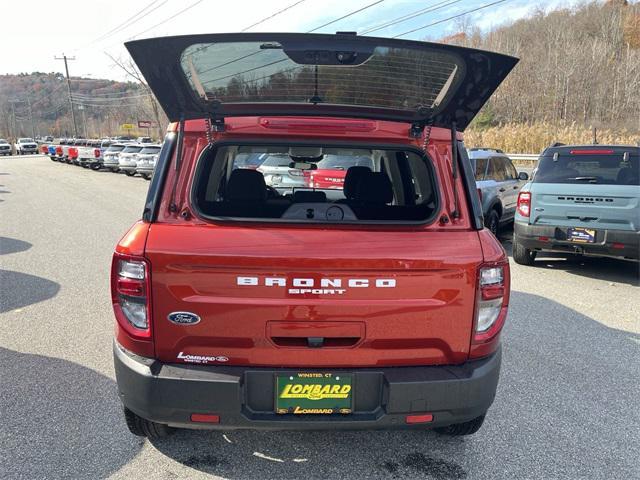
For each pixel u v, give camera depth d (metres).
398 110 2.56
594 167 6.59
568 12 77.19
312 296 2.26
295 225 2.30
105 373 3.85
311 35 2.20
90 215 12.30
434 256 2.29
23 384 3.66
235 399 2.25
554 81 60.97
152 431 2.83
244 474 2.70
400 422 2.33
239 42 2.22
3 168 33.88
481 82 2.42
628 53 62.22
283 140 2.42
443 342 2.37
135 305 2.29
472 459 2.86
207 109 2.45
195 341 2.29
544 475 2.72
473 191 2.47
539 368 4.03
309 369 2.32
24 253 8.03
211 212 3.04
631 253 6.26
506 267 2.43
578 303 5.70
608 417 3.31
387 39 2.21
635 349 4.41
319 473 2.72
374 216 3.15
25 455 2.82
